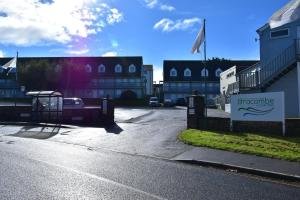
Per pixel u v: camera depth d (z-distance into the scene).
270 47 27.81
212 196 7.70
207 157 12.32
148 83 91.38
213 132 17.42
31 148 14.86
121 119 28.77
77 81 68.62
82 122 25.45
